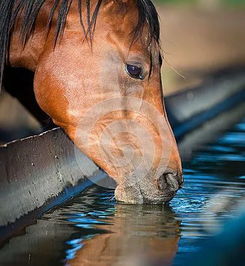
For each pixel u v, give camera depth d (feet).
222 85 69.62
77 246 23.08
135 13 26.27
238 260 22.02
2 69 27.91
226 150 42.09
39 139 29.04
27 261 21.50
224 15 182.60
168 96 52.49
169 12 179.22
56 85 26.71
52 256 22.06
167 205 28.55
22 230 24.94
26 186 27.04
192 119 55.98
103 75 26.30
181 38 142.72
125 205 27.43
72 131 26.96
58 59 26.71
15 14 27.86
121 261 21.67
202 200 29.60
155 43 26.37
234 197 30.19
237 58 123.85
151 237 24.29
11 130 50.85
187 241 23.91
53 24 27.22
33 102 32.27
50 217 26.78
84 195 30.83
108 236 24.25
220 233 24.95
